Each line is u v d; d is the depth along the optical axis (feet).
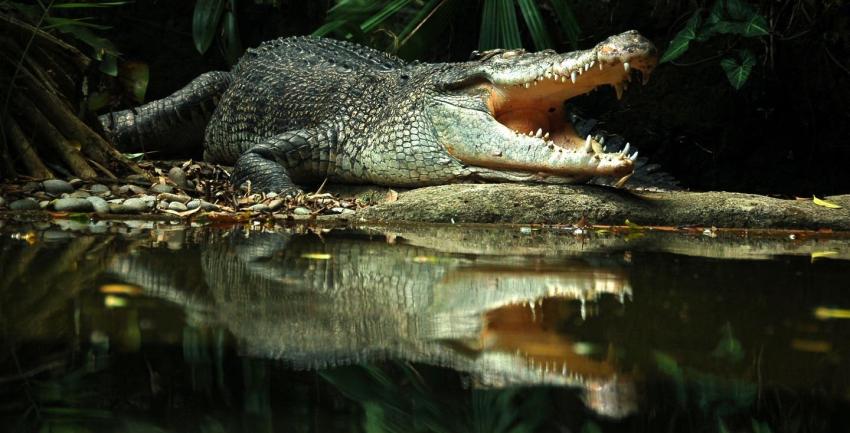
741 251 20.97
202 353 8.32
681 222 28.60
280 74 42.98
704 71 47.09
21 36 32.53
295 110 40.73
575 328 10.28
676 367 8.27
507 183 33.12
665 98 47.80
